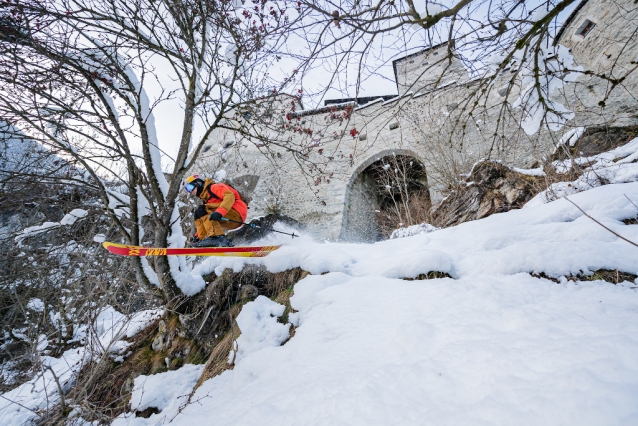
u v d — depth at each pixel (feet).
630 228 9.29
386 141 38.99
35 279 19.57
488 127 32.78
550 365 3.86
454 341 5.49
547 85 9.84
